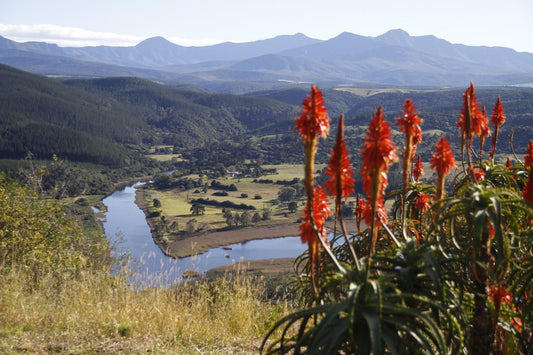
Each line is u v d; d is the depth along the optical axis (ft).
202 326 25.08
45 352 19.52
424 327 13.48
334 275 14.44
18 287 27.43
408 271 13.92
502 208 14.42
